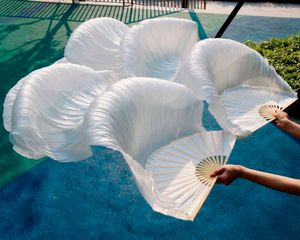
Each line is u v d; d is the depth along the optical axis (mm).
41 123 2537
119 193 4289
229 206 4109
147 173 2203
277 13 10555
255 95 3016
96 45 3344
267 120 2719
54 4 10828
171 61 3350
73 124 2629
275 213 4027
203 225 3883
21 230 3828
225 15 10281
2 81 6770
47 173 4586
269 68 3127
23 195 4254
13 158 4848
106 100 2213
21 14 10070
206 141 2570
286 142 5117
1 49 8031
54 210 4062
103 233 3807
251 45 7031
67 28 9195
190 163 2412
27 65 7391
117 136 2150
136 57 2982
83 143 2252
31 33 8898
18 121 2344
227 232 3811
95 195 4262
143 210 4066
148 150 2535
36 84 2613
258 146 5047
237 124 2645
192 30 3533
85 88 2871
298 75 5730
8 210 4051
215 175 2281
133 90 2352
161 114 2531
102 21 3520
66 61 3264
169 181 2287
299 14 10477
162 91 2488
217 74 2900
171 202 2088
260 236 3771
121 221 3939
